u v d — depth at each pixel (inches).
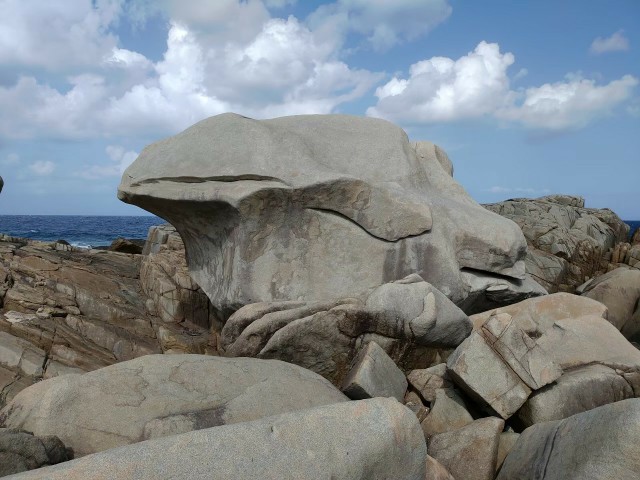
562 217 681.6
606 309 261.9
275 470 106.6
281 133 289.1
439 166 343.9
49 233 1734.7
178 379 164.7
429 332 219.9
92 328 266.2
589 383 202.8
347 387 194.1
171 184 274.8
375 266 274.5
